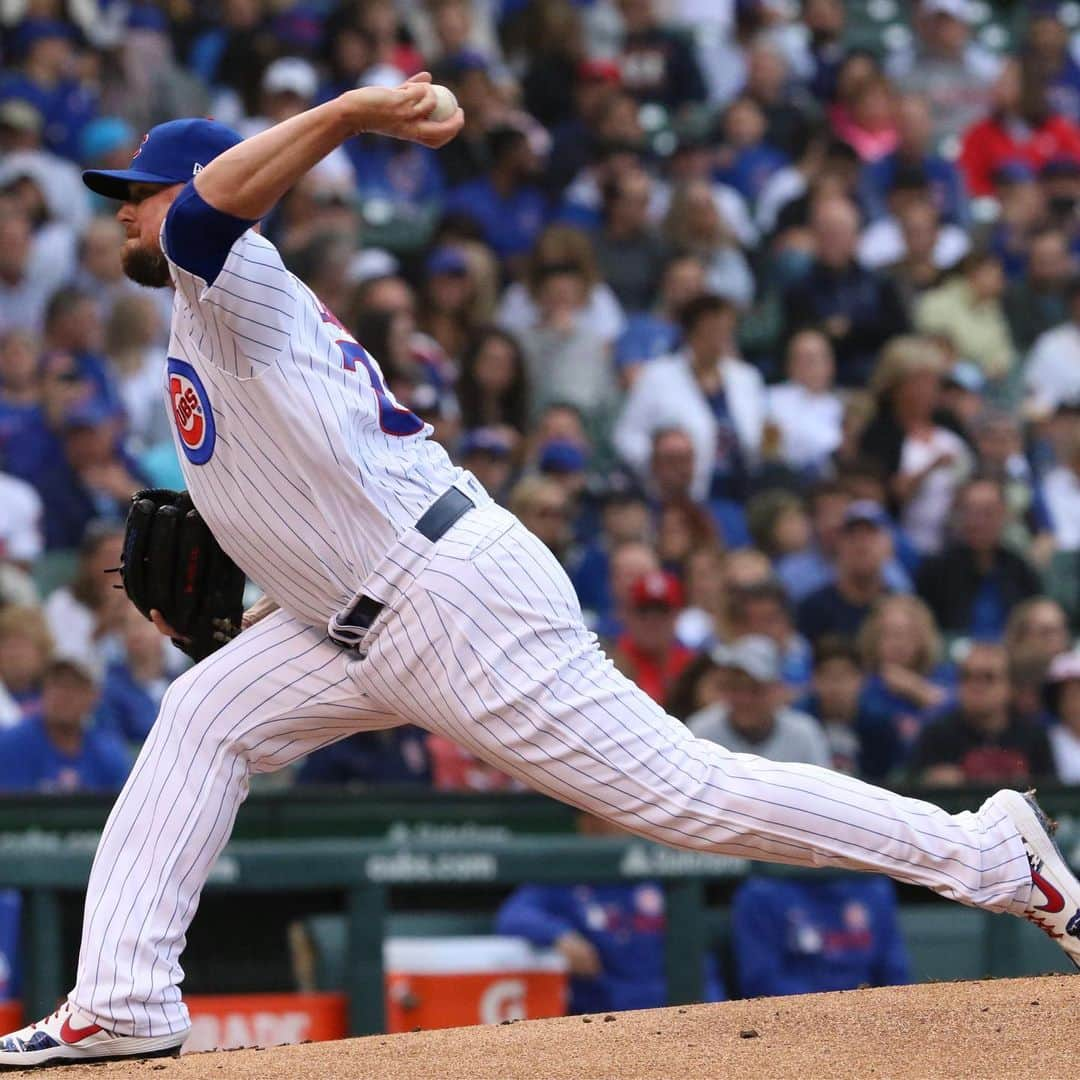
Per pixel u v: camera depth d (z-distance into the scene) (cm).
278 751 1333
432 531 1249
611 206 3978
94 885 1312
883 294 3994
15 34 3969
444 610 1239
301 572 1270
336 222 3647
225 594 1370
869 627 2953
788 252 4006
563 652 1255
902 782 2438
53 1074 1266
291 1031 2153
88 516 3078
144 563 1362
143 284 1301
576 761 1252
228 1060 1288
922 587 3356
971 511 3350
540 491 3055
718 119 4450
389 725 1338
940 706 2894
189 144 1275
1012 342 4116
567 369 3631
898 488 3525
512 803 2297
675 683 2573
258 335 1214
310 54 4162
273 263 1220
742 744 2488
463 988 2230
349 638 1277
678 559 3191
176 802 1310
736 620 2947
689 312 3575
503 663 1242
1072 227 4462
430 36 4366
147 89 3984
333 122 1148
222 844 1330
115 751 2497
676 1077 1175
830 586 3136
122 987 1291
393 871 2188
